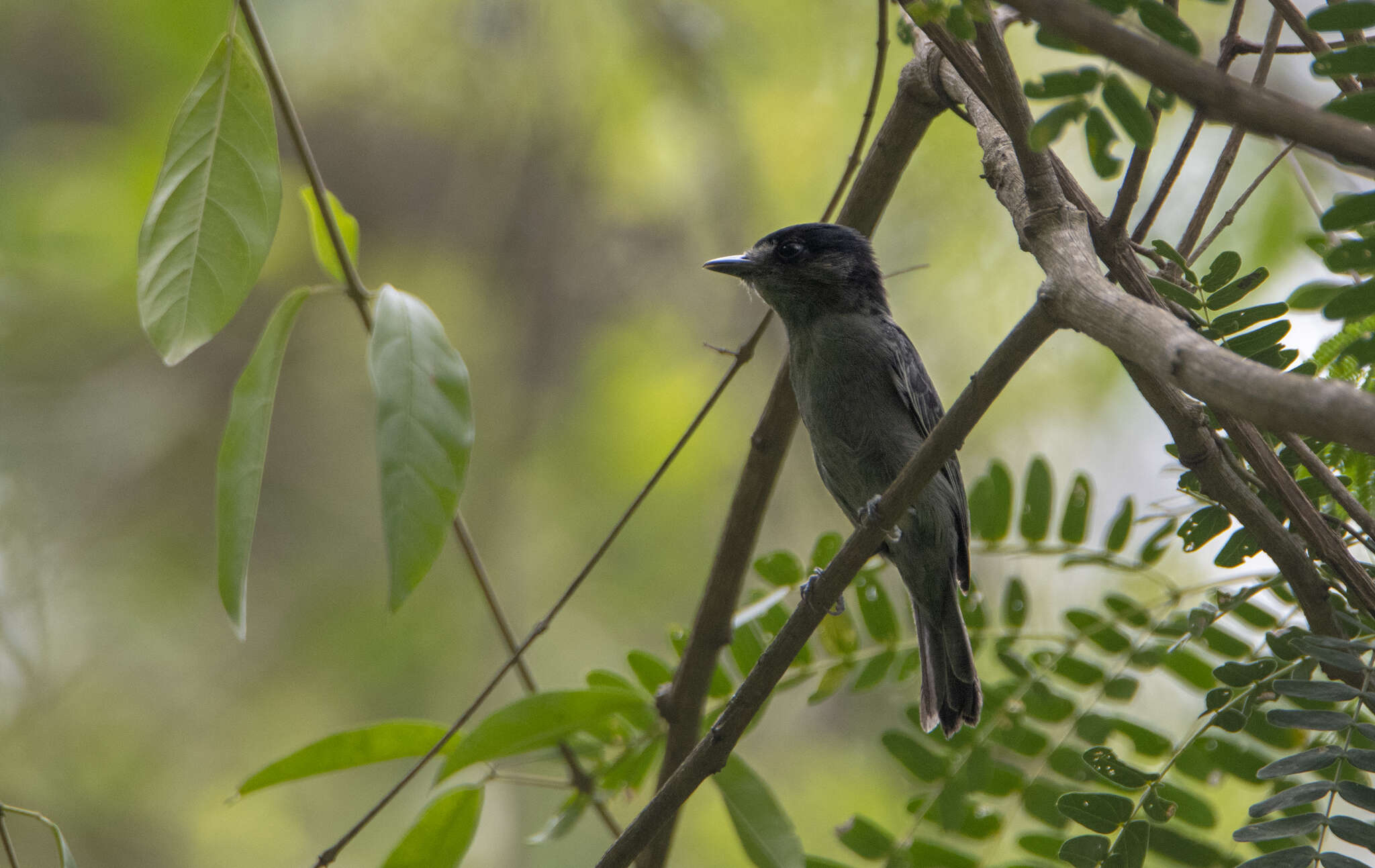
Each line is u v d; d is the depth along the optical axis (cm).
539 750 665
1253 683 521
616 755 704
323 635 1409
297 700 1405
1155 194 510
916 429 879
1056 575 1019
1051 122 376
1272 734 576
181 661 1419
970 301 1114
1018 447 1179
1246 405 263
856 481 892
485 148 1238
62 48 1262
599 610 1365
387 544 502
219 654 1420
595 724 669
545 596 1366
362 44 1148
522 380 1370
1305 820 430
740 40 1118
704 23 1117
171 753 1388
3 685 1352
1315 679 524
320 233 664
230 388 1466
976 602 679
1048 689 635
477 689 1349
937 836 630
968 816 624
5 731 1345
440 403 523
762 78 1127
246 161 598
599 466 1351
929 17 400
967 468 1177
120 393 1419
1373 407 240
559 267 1355
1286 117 284
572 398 1360
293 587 1434
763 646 702
